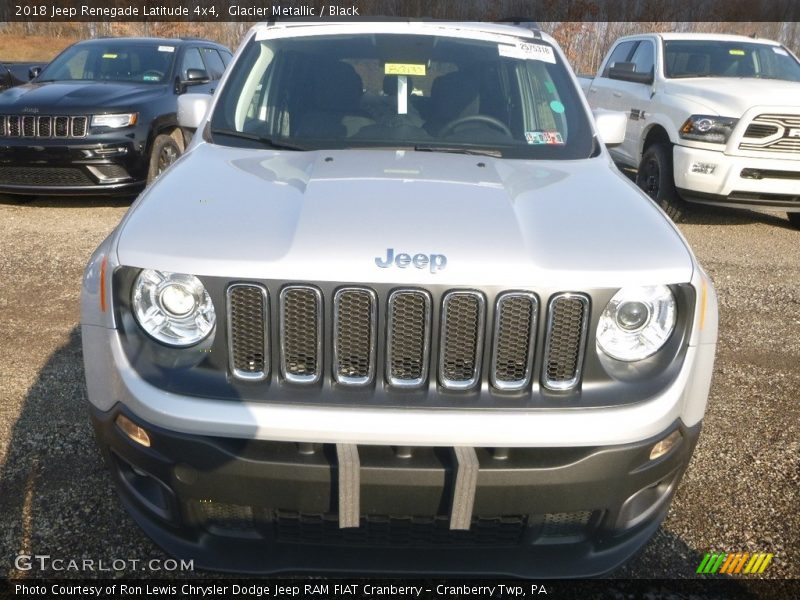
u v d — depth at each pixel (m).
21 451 3.08
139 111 7.48
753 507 2.89
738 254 6.64
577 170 2.88
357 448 1.97
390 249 2.01
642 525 2.25
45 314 4.62
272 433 1.95
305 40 3.56
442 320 1.98
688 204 8.62
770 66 8.40
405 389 2.02
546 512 2.06
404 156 2.87
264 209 2.26
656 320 2.11
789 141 6.81
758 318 5.00
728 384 3.96
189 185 2.48
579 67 25.70
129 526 2.66
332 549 2.19
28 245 6.11
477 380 2.02
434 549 2.19
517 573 2.18
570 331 2.03
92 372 2.19
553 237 2.16
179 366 2.03
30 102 7.27
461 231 2.11
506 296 1.99
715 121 6.98
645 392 2.06
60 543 2.57
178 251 2.04
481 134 3.19
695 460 3.20
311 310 1.99
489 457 2.01
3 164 7.22
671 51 8.38
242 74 3.45
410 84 3.37
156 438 2.02
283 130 3.21
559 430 1.98
